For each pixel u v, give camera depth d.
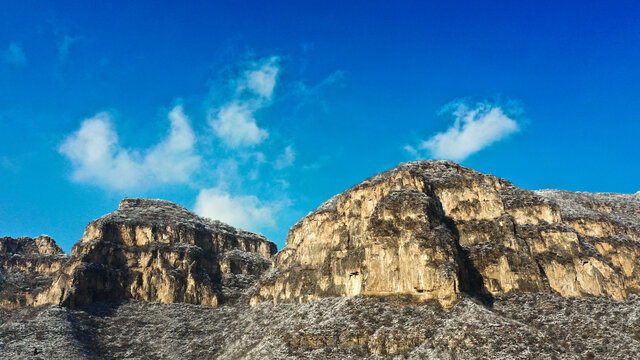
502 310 102.06
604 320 100.00
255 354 104.62
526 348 82.69
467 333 86.81
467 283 106.75
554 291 111.31
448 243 107.06
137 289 152.50
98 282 147.00
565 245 118.88
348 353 93.75
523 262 112.06
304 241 152.12
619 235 134.00
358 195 138.88
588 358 85.31
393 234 112.19
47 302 142.50
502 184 137.62
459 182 127.00
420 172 131.88
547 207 126.19
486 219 121.00
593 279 113.38
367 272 110.94
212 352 126.31
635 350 85.56
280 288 144.00
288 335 103.56
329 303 119.00
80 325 130.12
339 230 137.25
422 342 90.62
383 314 101.00
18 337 117.81
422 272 103.00
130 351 125.81
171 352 126.06
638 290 120.00
